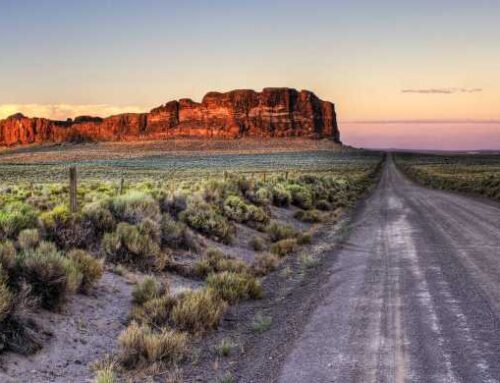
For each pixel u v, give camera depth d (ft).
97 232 32.76
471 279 29.55
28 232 26.50
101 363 18.22
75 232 30.09
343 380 16.35
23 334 18.44
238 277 29.37
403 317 22.75
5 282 20.31
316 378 16.65
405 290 27.71
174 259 34.42
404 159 524.52
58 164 436.76
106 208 35.86
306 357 18.58
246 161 469.16
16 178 208.33
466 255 37.29
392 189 142.61
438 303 24.76
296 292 28.89
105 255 29.40
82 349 19.43
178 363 18.90
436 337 19.89
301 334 21.27
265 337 21.36
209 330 22.54
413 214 69.36
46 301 21.45
